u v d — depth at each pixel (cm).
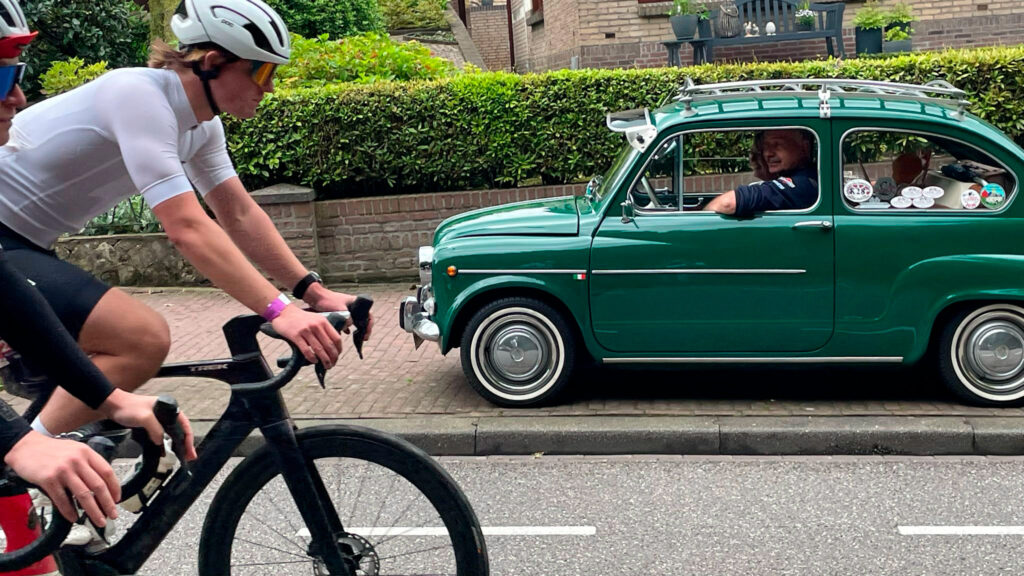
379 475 311
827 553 450
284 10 1636
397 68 1166
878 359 623
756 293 620
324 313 295
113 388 234
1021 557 441
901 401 638
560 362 637
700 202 636
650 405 640
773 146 624
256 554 316
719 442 589
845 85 654
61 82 1189
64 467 200
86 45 1400
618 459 587
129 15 1459
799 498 519
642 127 635
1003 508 499
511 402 639
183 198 279
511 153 1017
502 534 480
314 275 334
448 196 1017
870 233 611
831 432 584
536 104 1005
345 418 626
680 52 1376
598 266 625
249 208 334
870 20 1325
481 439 597
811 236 613
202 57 293
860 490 529
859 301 616
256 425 305
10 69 228
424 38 2211
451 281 638
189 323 892
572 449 595
